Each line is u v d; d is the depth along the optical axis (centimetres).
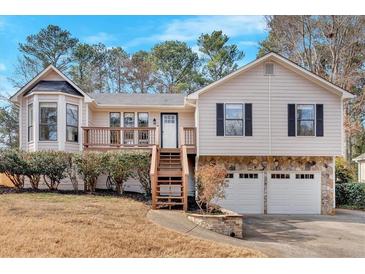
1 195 1573
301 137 1805
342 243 1220
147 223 1213
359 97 3269
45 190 1744
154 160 1567
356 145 3709
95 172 1738
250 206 1855
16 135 3716
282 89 1814
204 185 1431
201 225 1259
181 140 1867
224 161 1853
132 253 1002
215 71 3878
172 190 1666
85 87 3934
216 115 1806
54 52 3916
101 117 2186
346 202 2184
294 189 1864
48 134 1886
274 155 1802
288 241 1224
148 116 2216
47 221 1167
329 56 3259
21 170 1716
